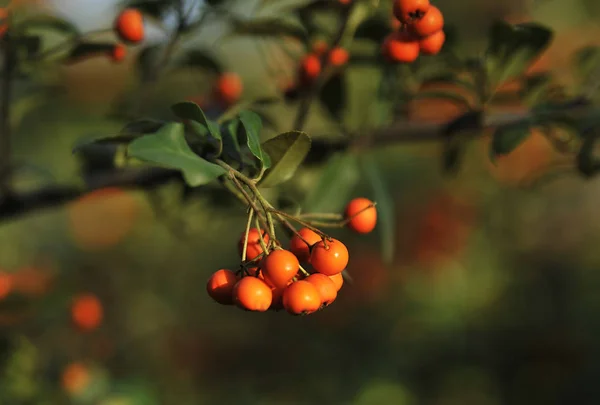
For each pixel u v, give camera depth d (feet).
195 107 1.32
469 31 4.74
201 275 4.15
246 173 1.36
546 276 4.26
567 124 1.54
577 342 3.72
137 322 3.93
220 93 1.70
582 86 1.61
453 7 4.87
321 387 3.64
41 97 1.70
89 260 4.05
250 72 4.00
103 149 1.62
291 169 1.35
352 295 3.85
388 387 3.56
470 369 3.69
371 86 1.70
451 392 3.62
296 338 3.89
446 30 1.55
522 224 4.42
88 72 4.06
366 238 4.00
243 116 1.34
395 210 4.29
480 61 1.54
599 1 4.36
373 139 1.61
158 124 1.38
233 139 1.36
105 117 1.64
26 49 1.55
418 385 3.67
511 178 4.21
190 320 4.07
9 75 1.58
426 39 1.45
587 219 4.74
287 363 3.84
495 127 1.56
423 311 3.91
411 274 4.06
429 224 4.12
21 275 2.22
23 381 2.08
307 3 1.56
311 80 1.59
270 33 1.59
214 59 1.69
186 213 1.89
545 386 3.58
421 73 1.62
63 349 2.53
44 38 1.55
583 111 1.55
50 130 4.16
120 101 1.73
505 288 4.09
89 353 3.09
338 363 3.72
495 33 1.50
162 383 3.66
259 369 3.84
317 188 1.58
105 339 3.36
